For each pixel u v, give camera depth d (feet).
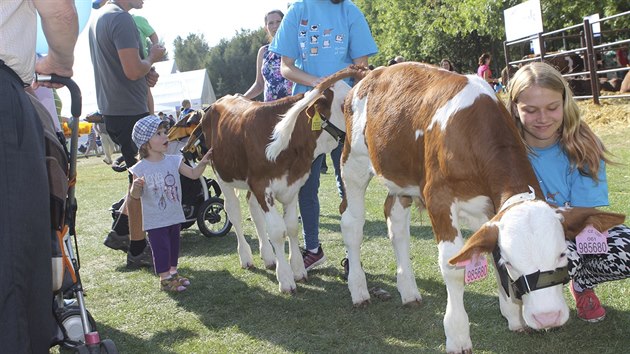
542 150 10.97
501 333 11.11
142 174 15.24
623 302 11.73
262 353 11.25
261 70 19.75
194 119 20.53
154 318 13.65
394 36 123.44
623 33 65.72
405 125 11.14
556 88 10.09
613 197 19.26
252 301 14.33
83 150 106.63
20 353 6.77
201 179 21.18
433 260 15.88
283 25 15.52
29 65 7.44
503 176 9.18
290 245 15.39
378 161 12.01
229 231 22.79
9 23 7.10
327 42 15.43
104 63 18.12
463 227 18.86
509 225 8.16
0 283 6.66
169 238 15.62
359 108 12.82
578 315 11.21
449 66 41.70
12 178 6.79
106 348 8.93
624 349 9.95
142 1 19.66
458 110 9.86
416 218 20.54
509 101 10.96
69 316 10.01
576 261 9.32
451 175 9.82
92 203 33.71
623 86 43.50
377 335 11.64
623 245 9.93
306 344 11.49
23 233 6.84
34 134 7.09
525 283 7.93
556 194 10.96
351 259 13.38
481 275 8.43
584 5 60.18
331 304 13.64
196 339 12.19
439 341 11.11
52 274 7.75
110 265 18.86
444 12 92.84
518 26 51.96
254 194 15.06
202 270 17.43
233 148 15.56
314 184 15.97
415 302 12.94
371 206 23.67
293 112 13.44
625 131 33.91
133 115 18.67
